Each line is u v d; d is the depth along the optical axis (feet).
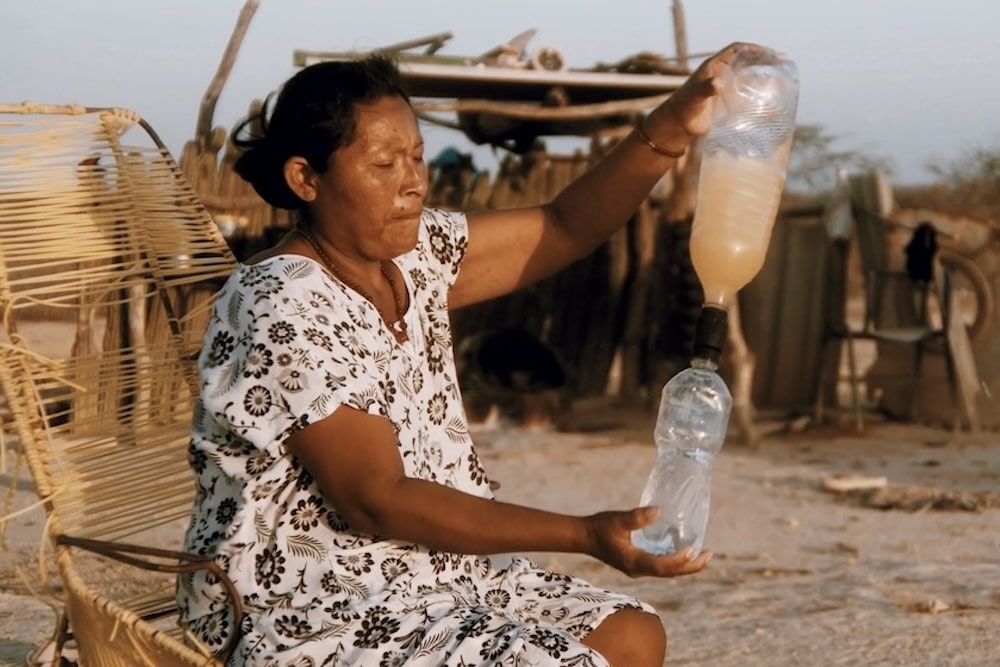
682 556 7.61
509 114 31.27
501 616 8.07
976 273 34.12
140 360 10.62
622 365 36.45
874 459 29.60
